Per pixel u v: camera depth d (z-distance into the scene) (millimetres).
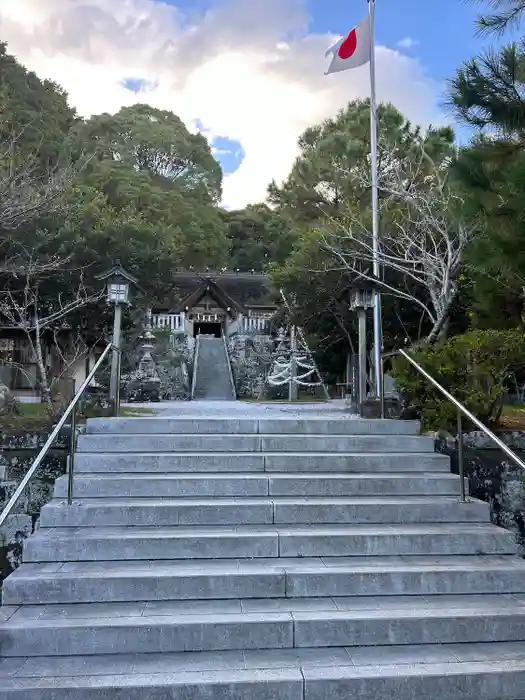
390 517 4523
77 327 17750
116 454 5281
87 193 22578
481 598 3742
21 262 13625
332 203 30094
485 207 5207
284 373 18625
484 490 5520
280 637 3334
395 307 15984
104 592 3621
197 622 3312
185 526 4375
